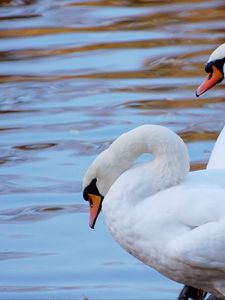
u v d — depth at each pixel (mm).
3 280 10367
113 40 20250
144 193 8828
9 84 17609
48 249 11039
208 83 11477
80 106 16219
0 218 11922
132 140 9086
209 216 8586
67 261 10742
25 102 16547
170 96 16547
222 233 8492
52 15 22484
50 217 11906
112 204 8820
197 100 16297
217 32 20656
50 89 17234
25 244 11172
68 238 11312
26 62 18969
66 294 10039
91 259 10789
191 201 8664
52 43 20219
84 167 13484
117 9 23078
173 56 18938
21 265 10672
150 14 22484
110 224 8906
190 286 9875
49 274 10461
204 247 8492
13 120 15617
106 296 9977
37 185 12914
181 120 15273
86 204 12281
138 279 10367
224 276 8812
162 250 8711
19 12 22828
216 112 15633
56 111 16000
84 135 14781
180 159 8945
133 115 15617
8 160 13859
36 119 15641
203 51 19219
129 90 16969
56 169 13453
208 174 9062
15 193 12672
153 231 8688
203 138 14383
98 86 17281
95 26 21422
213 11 22578
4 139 14734
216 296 9516
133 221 8742
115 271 10523
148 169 8922
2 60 19172
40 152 14141
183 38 20250
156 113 15680
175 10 22828
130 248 8922
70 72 18219
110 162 9148
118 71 18125
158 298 9969
